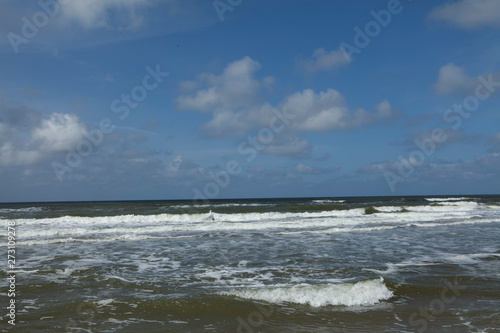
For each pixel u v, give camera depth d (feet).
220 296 25.84
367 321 21.79
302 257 39.58
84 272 33.22
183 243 50.03
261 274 32.35
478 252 42.16
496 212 105.81
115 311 23.15
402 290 27.48
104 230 63.57
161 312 23.04
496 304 24.62
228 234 58.65
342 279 30.50
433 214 95.35
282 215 93.35
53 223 80.18
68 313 22.81
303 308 23.88
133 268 34.88
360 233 59.21
